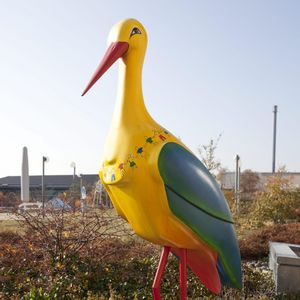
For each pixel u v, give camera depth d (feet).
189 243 7.95
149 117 8.13
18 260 14.70
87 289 12.77
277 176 43.70
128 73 8.11
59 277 12.91
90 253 14.73
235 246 8.39
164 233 7.77
